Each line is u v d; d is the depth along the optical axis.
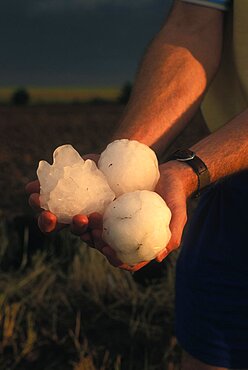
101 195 0.92
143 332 2.24
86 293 2.43
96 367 2.09
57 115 7.62
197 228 1.33
